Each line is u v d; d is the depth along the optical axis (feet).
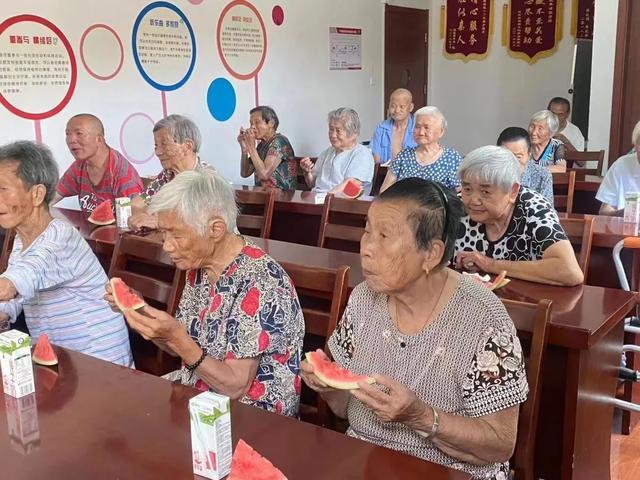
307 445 3.92
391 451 3.84
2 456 3.83
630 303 6.51
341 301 5.86
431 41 27.02
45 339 5.31
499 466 4.70
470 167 7.20
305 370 4.35
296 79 21.25
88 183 12.03
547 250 7.05
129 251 7.62
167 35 17.15
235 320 5.24
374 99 24.54
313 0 21.38
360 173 15.47
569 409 5.91
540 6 24.44
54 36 14.80
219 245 5.39
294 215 13.08
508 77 25.66
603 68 17.88
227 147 19.31
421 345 4.52
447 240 4.38
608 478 7.15
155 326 4.86
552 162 15.80
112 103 16.15
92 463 3.73
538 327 5.21
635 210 10.18
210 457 3.53
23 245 6.80
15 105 14.33
